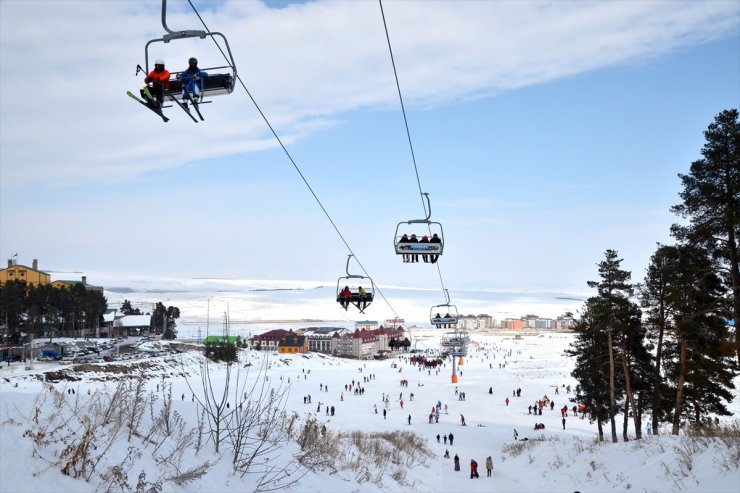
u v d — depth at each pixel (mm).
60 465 6797
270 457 11875
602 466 27031
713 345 30797
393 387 97625
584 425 58375
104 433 8422
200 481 8984
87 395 10250
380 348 190625
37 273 131625
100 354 103062
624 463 25688
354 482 14344
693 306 30453
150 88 10125
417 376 119875
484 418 63594
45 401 8516
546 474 30047
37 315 112062
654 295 34094
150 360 92125
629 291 34531
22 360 89562
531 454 36375
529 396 85562
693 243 29781
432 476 26844
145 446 9102
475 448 44094
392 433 41312
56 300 120312
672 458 21891
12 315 106938
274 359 132625
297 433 16141
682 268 30219
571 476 27812
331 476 13617
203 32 9828
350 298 25219
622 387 36688
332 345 179125
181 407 13586
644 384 35969
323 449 15562
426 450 37812
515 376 119312
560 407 74000
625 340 35438
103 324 148875
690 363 31375
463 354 72500
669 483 19453
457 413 68125
